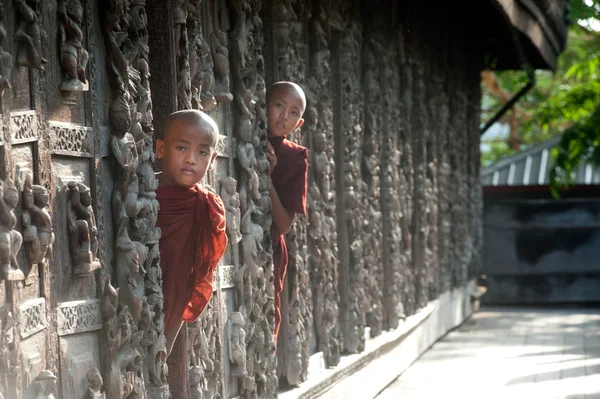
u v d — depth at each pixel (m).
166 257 4.21
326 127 6.89
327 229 6.88
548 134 28.41
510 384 8.51
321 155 6.74
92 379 3.63
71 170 3.63
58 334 3.48
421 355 10.28
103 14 3.85
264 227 5.56
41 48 3.36
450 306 12.16
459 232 12.59
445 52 11.25
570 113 18.94
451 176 12.20
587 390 8.16
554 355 10.20
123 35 3.94
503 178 19.38
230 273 5.23
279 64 6.03
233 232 5.15
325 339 6.91
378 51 8.30
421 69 10.05
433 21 10.64
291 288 6.22
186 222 4.21
